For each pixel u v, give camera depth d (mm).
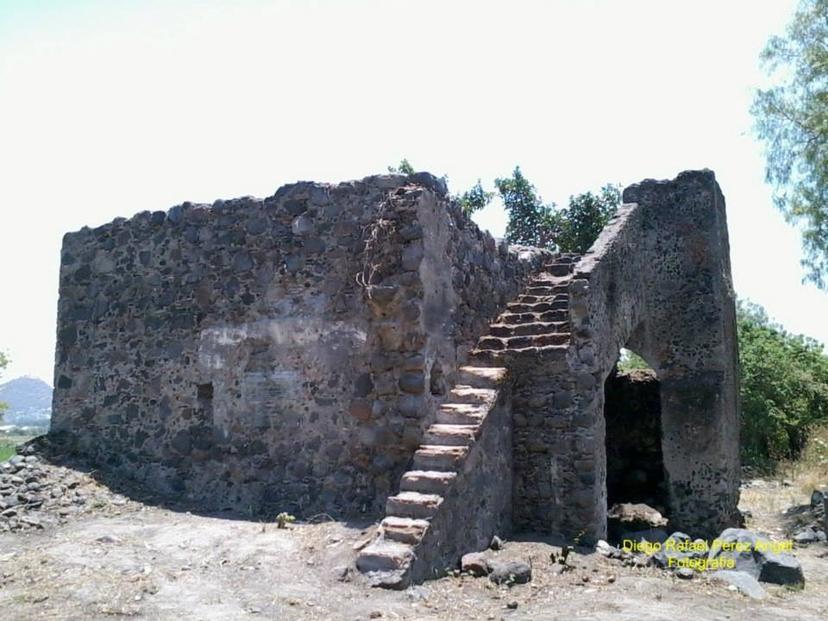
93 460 8273
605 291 7816
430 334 6848
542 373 7414
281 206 7688
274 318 7520
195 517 6898
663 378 9211
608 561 6504
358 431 6902
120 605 4559
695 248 9234
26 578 5020
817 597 5809
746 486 13445
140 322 8352
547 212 18672
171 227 8344
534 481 7289
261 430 7418
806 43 13516
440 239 7219
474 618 4711
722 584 5879
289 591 4961
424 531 5492
